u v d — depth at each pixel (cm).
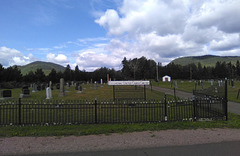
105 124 705
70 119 792
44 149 470
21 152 452
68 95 1948
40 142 518
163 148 474
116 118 792
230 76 8819
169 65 10031
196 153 439
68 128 653
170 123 711
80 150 464
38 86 2773
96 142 519
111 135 582
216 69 9362
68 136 571
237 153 436
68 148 476
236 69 9150
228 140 532
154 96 1855
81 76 7206
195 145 494
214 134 589
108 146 489
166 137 561
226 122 738
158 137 561
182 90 2625
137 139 543
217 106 816
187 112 898
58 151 458
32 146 488
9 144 502
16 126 672
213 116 797
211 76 9356
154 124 702
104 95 1958
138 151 455
